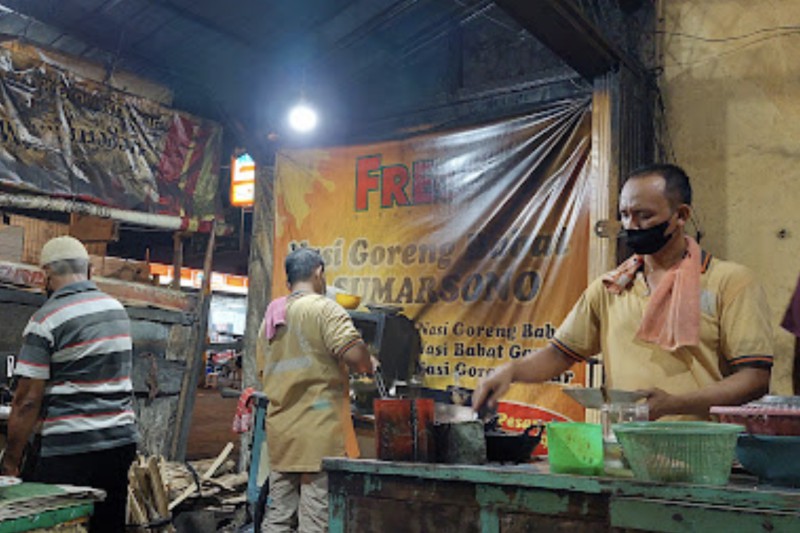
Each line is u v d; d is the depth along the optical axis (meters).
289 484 3.36
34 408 3.00
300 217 5.59
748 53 4.21
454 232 4.84
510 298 4.55
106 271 5.69
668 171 2.20
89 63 5.54
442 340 4.80
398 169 5.15
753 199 4.11
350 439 3.32
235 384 17.42
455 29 5.16
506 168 4.66
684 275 2.18
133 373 5.38
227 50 5.73
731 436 1.40
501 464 1.78
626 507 1.38
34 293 4.93
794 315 3.72
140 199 5.70
